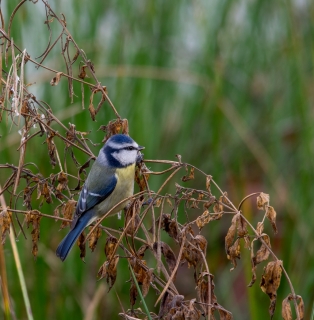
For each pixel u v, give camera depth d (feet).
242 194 34.04
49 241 32.30
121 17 37.65
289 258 33.53
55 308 31.42
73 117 32.63
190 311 18.37
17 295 29.73
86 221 23.79
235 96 40.65
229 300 34.47
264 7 40.81
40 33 35.17
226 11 39.93
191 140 38.24
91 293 32.19
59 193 22.50
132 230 20.13
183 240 19.33
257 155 37.35
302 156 36.99
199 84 37.86
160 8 38.88
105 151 25.63
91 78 34.01
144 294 19.86
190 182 36.73
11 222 21.27
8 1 33.01
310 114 37.29
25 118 21.26
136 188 34.40
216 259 36.76
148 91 36.60
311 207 34.63
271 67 41.16
